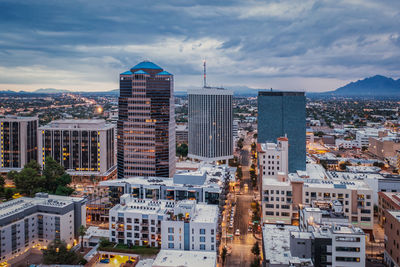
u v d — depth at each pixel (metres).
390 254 166.75
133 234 172.62
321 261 129.25
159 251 160.00
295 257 129.75
